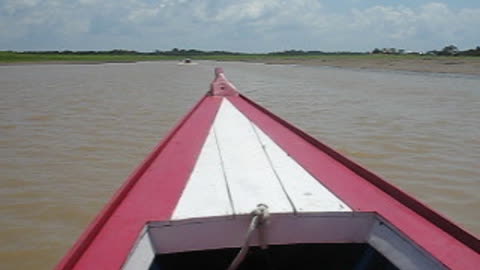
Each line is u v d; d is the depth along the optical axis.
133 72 42.75
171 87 23.70
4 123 11.84
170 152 4.32
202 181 3.35
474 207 6.18
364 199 2.96
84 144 9.36
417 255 2.29
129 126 11.33
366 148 9.09
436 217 2.57
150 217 2.68
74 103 16.05
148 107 14.95
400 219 2.64
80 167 7.78
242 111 7.02
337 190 3.13
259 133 5.24
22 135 10.27
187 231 2.59
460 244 2.33
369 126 11.40
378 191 3.12
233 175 3.50
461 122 12.06
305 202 2.86
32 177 7.25
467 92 20.67
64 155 8.53
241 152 4.29
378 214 2.64
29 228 5.51
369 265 2.60
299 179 3.39
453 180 7.19
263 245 2.62
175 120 12.24
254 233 2.60
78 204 6.18
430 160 8.26
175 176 3.49
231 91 8.97
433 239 2.39
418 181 7.17
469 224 5.68
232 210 2.69
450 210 6.10
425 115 13.30
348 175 3.51
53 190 6.68
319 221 2.66
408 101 17.00
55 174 7.41
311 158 4.05
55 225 5.59
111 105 15.48
